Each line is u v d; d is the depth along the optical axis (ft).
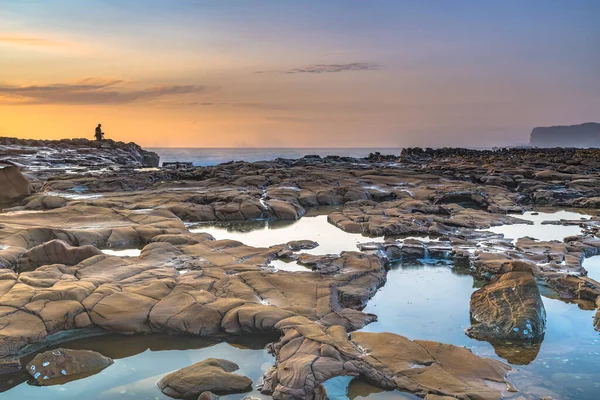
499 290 34.86
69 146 183.21
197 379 25.21
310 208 78.89
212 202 75.46
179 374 25.71
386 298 38.14
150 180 102.47
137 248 51.24
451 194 80.69
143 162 206.80
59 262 42.09
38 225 55.01
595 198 81.10
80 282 35.06
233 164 126.52
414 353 27.63
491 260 44.65
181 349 29.76
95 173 112.06
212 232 60.80
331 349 27.09
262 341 30.42
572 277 39.65
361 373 25.73
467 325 33.32
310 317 32.12
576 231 60.18
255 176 96.58
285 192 81.56
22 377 26.68
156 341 30.76
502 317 32.53
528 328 31.22
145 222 58.29
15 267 41.14
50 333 29.53
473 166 117.19
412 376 25.52
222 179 96.73
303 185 89.40
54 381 26.25
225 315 31.40
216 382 25.12
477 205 80.18
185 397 24.73
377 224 60.49
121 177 101.81
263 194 80.74
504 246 50.67
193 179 106.32
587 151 179.93
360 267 42.45
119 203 70.64
